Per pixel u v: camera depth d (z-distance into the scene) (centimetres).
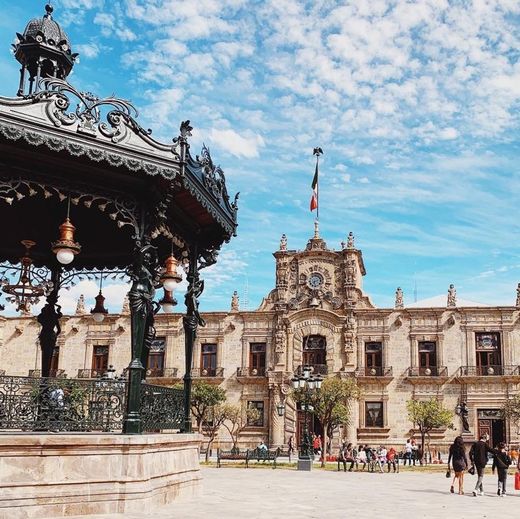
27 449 980
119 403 1132
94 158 1066
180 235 1404
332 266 5497
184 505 1223
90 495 1017
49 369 1564
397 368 5206
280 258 5584
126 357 5612
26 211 1402
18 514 949
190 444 1354
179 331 5588
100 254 1600
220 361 5491
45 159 1082
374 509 1426
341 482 2361
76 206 1348
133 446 1070
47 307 1598
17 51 1192
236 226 1485
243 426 5331
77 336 5734
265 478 2452
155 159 1136
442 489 2186
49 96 1045
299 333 5419
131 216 1184
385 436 5084
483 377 4997
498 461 1972
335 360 5297
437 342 5181
